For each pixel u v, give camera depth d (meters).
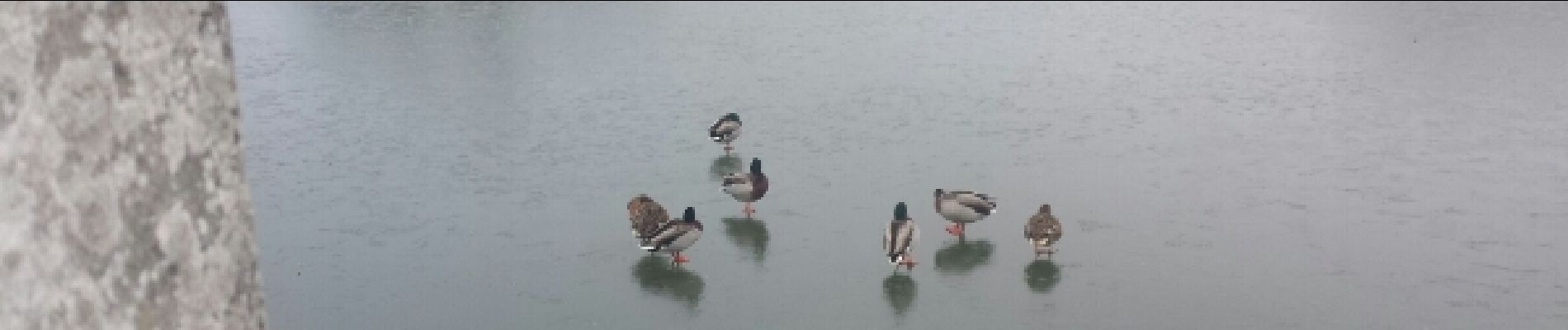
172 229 1.20
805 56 18.08
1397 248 9.86
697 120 14.66
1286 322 8.53
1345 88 15.49
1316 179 11.75
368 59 18.78
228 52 1.25
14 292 1.17
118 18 1.13
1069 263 9.69
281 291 9.54
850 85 16.22
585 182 12.21
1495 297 8.86
